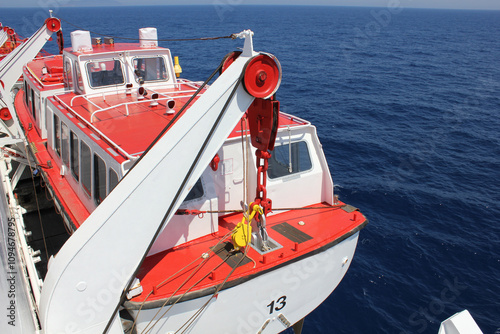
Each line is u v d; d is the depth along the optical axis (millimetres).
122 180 5301
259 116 5832
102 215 5172
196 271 6328
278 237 7289
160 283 6035
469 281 12906
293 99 36344
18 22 106062
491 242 15008
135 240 5414
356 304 11859
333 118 30703
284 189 7973
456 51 78250
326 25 136500
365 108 33844
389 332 10938
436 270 13414
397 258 13977
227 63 6008
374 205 17547
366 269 13344
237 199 7871
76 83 9914
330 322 11242
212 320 6371
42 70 12734
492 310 11688
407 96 38844
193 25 113938
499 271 13422
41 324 5383
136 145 6789
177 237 6895
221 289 6121
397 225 15992
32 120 12852
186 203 6875
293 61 58406
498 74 53625
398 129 28453
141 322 5824
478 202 18016
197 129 5289
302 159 8195
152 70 10562
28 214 11422
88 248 5141
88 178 7652
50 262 5492
